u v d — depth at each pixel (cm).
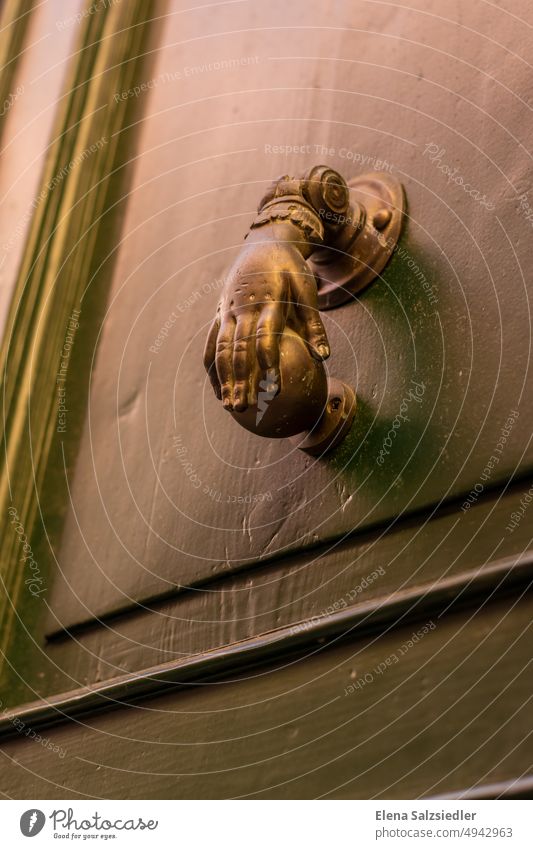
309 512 74
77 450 89
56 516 87
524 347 70
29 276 94
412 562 69
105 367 90
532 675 63
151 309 90
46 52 102
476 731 64
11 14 105
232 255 86
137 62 99
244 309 69
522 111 75
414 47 82
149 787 72
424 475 70
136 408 87
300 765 68
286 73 89
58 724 77
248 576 75
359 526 71
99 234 95
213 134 92
